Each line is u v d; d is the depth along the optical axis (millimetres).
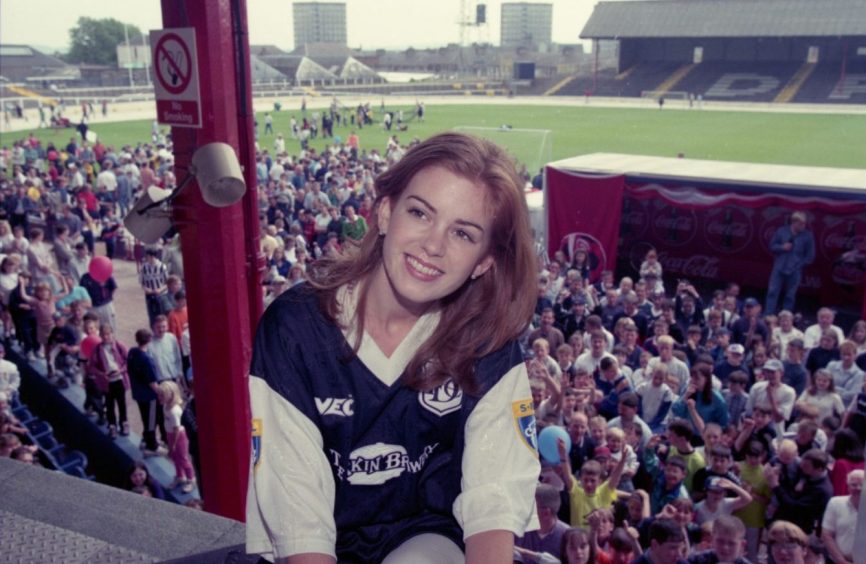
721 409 7102
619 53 53750
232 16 4422
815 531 5645
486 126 45875
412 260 1209
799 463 5805
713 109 47750
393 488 1350
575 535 4891
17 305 11031
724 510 5762
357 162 26469
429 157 1228
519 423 1341
